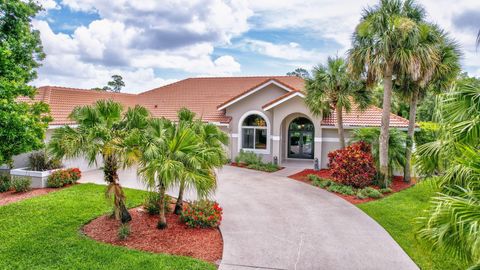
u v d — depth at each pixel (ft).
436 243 18.29
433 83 53.62
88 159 30.81
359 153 53.16
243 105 80.38
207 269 25.86
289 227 36.06
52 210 39.93
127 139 29.73
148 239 31.71
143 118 33.12
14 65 37.17
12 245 29.60
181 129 31.24
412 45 44.75
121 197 34.45
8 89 34.17
